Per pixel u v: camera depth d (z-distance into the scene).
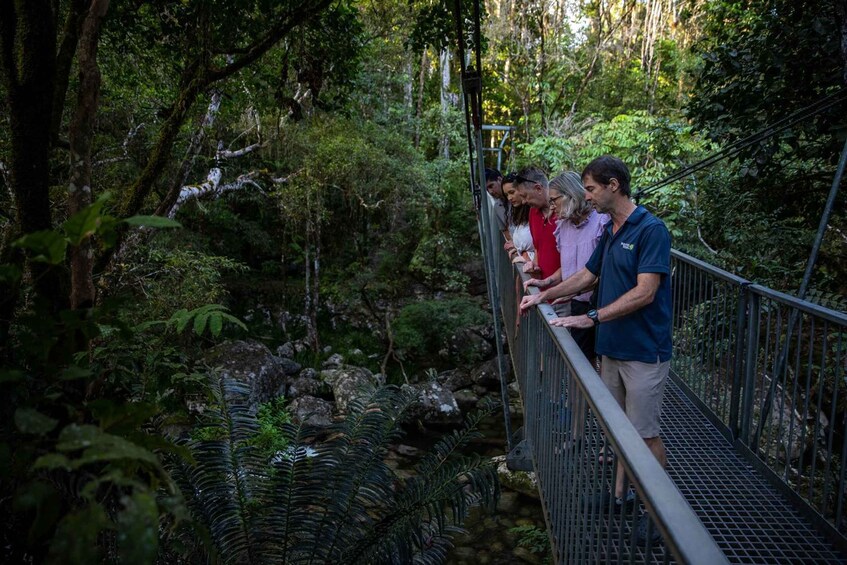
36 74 2.13
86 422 1.76
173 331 3.74
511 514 6.80
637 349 2.50
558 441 2.41
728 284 3.55
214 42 4.96
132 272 8.25
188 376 2.69
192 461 1.54
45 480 1.43
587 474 1.86
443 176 16.70
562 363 2.36
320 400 10.82
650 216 2.46
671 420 3.80
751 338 3.24
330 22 5.53
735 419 3.40
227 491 3.11
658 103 18.72
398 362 13.88
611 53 20.05
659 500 1.10
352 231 16.72
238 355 11.03
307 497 3.23
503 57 19.75
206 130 7.48
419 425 10.10
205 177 12.43
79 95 2.60
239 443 3.25
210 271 9.62
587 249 3.26
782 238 6.80
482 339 14.10
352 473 3.31
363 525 3.23
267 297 15.98
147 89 8.14
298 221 14.59
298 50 5.66
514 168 16.09
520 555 6.08
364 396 3.73
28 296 2.33
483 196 3.76
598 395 1.64
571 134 15.62
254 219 17.23
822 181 7.05
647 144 11.09
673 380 4.48
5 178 4.23
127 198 4.28
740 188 7.32
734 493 2.91
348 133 13.78
